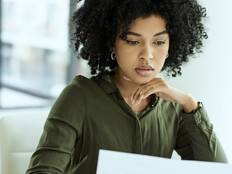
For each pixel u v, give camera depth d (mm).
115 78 1069
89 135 1021
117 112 1023
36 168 919
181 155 1160
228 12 1693
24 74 4824
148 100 1070
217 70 1742
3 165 1223
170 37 1023
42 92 4594
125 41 931
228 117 1756
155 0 914
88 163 1022
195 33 1126
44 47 4539
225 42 1720
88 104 1019
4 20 4441
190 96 1076
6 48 4551
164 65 1122
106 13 982
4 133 1224
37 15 4484
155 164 753
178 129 1136
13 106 3961
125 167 743
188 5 1064
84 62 1900
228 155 1757
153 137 1057
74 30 1134
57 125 978
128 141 1025
